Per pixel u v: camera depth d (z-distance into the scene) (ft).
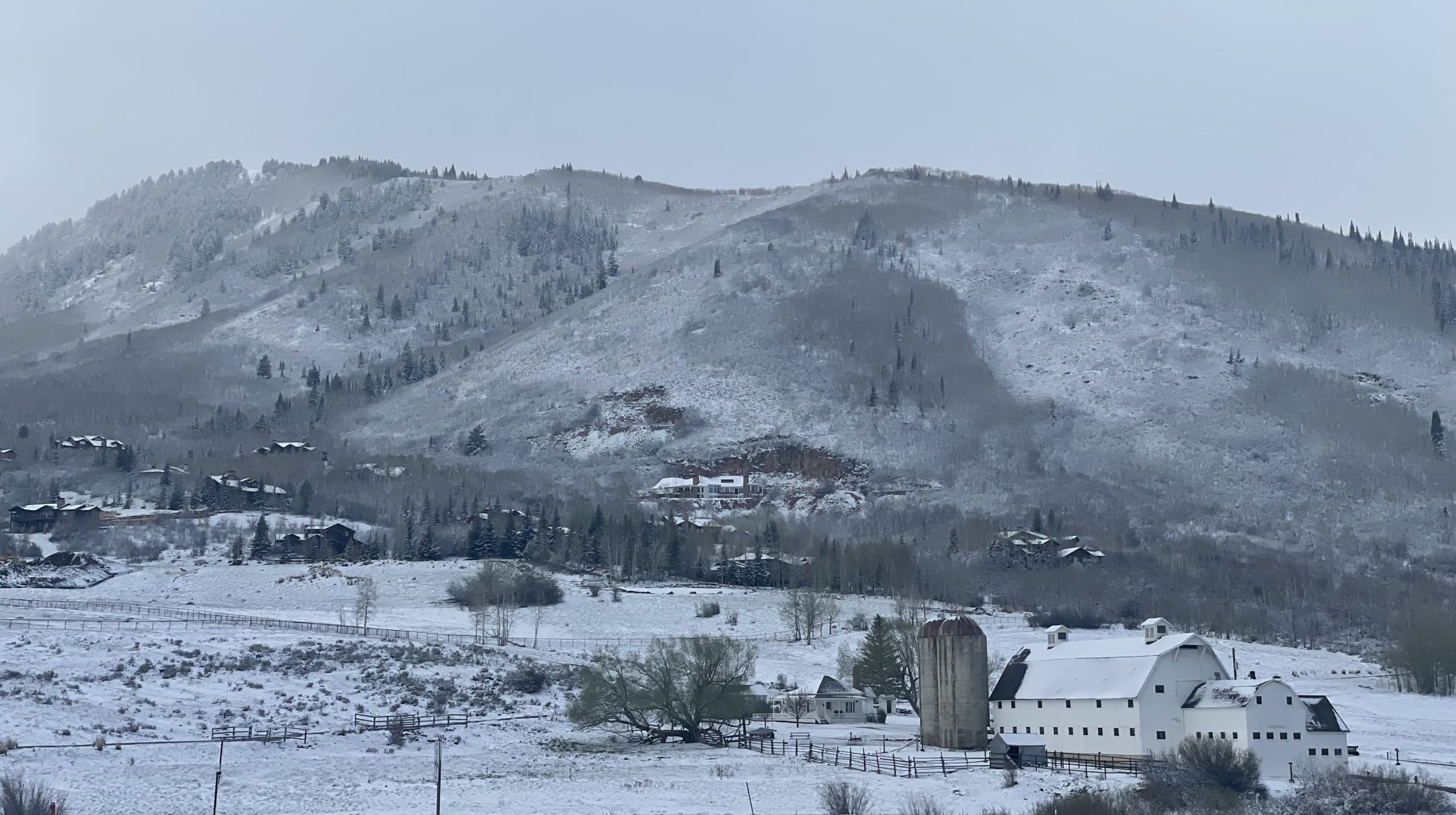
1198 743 254.06
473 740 326.85
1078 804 229.86
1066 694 316.19
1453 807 229.66
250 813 225.76
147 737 294.25
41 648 370.12
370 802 238.89
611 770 286.46
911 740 344.90
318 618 506.89
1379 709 416.46
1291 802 233.55
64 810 204.85
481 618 496.23
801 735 356.59
